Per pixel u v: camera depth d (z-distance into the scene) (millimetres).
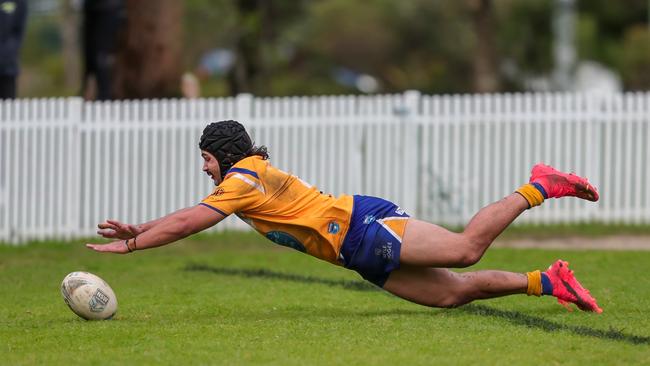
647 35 135625
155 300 32156
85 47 61312
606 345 23562
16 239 51000
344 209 25734
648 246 47062
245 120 51875
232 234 51375
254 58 90375
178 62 66125
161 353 22609
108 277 38500
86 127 51281
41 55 174375
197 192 51875
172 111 51656
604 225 52438
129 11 64438
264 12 100812
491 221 25328
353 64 146750
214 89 104562
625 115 52781
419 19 139000
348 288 34594
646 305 29812
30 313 29922
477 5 91062
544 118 52688
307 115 52250
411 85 139250
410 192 52469
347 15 142125
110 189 51719
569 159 52906
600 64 151875
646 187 53031
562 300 26656
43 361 22047
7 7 52906
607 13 157125
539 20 133750
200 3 90625
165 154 51750
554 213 52938
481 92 91125
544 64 134875
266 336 24625
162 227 25078
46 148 51156
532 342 23828
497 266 39844
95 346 23531
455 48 135750
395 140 52469
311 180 52469
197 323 26750
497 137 52719
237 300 32000
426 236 25375
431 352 22641
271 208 25828
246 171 25766
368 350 22859
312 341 23953
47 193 51219
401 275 26391
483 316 27672
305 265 41562
